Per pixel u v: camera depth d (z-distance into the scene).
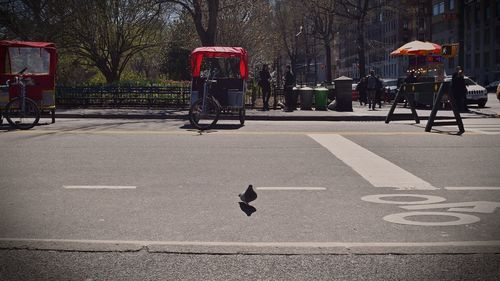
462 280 3.89
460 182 7.46
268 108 25.23
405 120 19.89
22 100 14.88
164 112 22.97
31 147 11.00
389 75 102.50
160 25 39.28
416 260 4.31
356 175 7.99
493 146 11.33
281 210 5.90
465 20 82.88
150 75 72.19
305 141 12.09
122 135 13.23
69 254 4.44
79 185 7.26
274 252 4.49
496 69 73.56
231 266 4.18
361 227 5.24
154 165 8.88
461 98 24.33
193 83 17.48
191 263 4.25
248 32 54.91
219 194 6.71
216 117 15.30
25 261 4.27
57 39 36.53
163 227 5.25
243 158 9.63
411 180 7.59
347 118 20.12
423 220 5.49
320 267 4.16
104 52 39.00
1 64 16.36
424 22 95.62
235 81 17.28
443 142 12.02
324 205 6.14
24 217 5.61
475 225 5.30
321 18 66.75
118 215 5.69
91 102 27.45
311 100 25.67
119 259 4.33
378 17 107.31
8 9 34.16
